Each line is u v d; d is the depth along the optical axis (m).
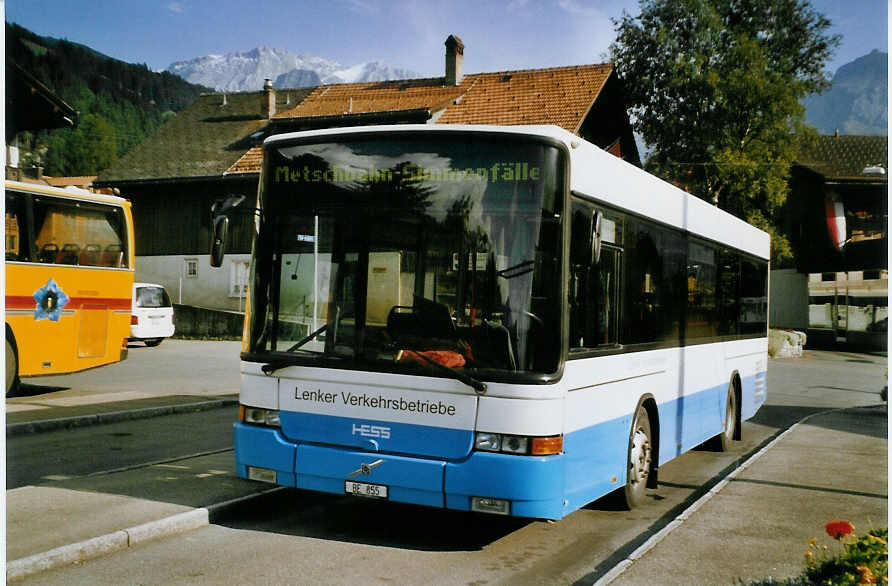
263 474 6.67
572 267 6.37
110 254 15.77
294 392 6.61
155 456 9.92
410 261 6.36
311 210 6.68
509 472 5.92
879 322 41.44
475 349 6.11
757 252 13.91
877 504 7.77
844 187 45.62
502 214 6.22
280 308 6.72
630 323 7.77
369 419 6.33
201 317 33.56
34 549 5.86
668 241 9.01
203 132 44.00
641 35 41.22
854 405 18.94
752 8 40.41
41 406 13.42
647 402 8.38
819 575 5.21
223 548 6.42
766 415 16.92
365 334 6.41
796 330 47.44
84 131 96.12
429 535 7.02
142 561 6.04
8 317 14.01
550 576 5.99
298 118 38.38
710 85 37.22
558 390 6.07
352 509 7.84
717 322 11.18
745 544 6.38
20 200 14.15
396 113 35.47
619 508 8.09
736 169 36.03
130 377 19.11
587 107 33.97
